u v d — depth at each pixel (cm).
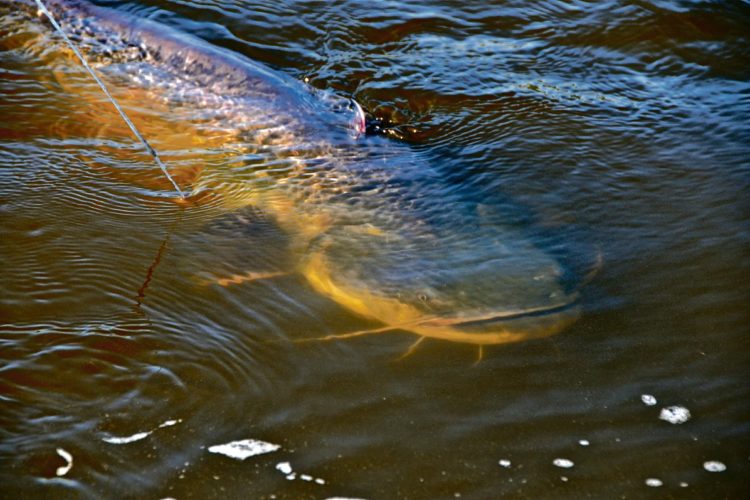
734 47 781
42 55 691
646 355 414
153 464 339
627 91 713
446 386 392
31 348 392
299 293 453
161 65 673
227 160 585
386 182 546
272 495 330
